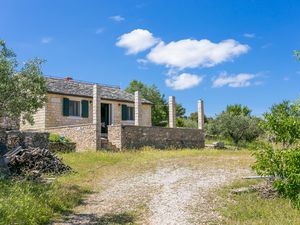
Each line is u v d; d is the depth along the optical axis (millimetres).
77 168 17109
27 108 11852
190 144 28922
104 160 19297
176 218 9781
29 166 15516
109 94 31109
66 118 27484
